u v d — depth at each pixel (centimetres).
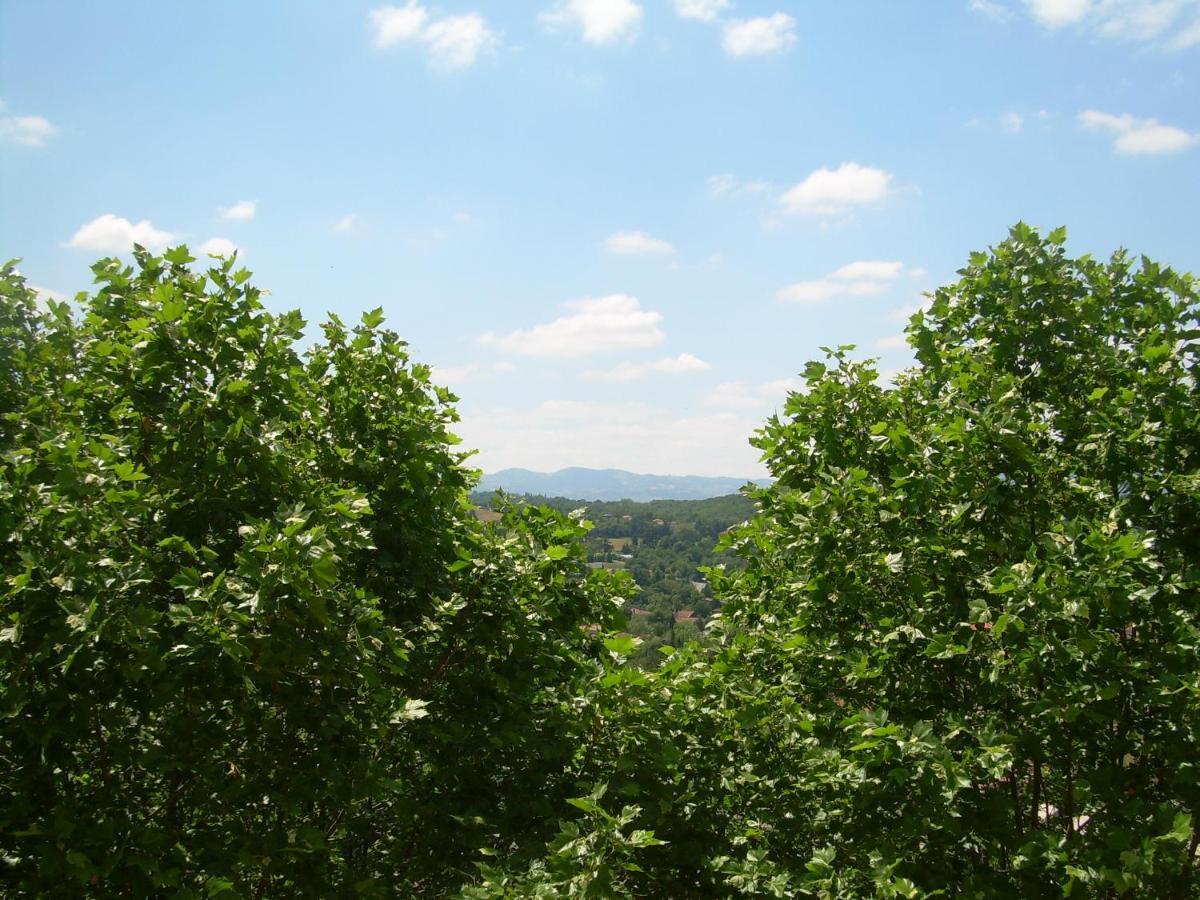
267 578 486
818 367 892
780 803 755
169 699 527
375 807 747
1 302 845
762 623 870
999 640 605
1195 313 771
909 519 755
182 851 515
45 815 514
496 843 716
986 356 815
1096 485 708
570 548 793
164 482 588
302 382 794
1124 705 633
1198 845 642
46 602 474
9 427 730
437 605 702
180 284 659
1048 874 609
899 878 570
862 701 762
